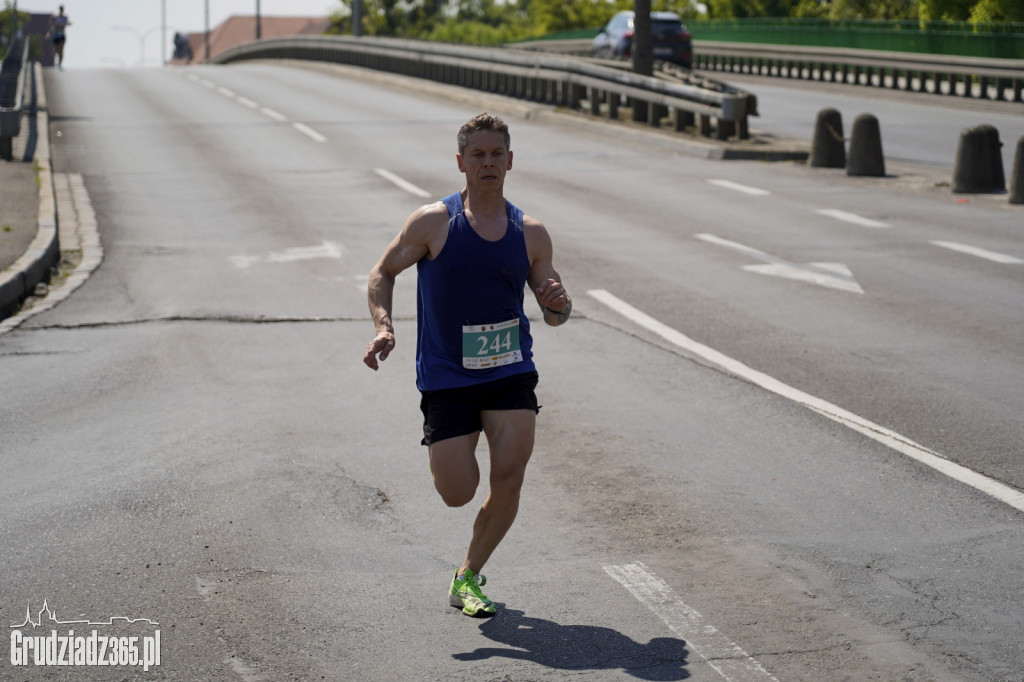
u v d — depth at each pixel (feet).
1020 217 52.11
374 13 358.84
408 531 19.65
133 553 18.72
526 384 16.39
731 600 16.93
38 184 57.67
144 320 34.71
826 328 33.78
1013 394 27.40
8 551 18.84
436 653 15.47
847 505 20.63
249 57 216.13
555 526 19.77
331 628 16.20
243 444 24.08
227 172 65.62
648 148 79.10
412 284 39.58
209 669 15.07
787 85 135.44
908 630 16.01
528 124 93.50
